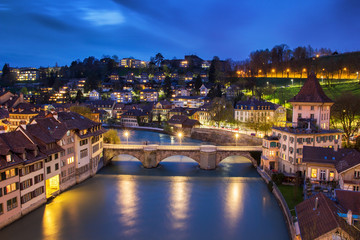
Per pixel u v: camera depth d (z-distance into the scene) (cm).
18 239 4888
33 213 5797
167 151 9200
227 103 16662
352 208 3953
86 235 5094
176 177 8281
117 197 6762
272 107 14888
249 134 12800
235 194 6994
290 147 7575
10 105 15312
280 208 6159
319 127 8725
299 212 4134
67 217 5706
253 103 14812
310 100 8981
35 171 5884
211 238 5041
